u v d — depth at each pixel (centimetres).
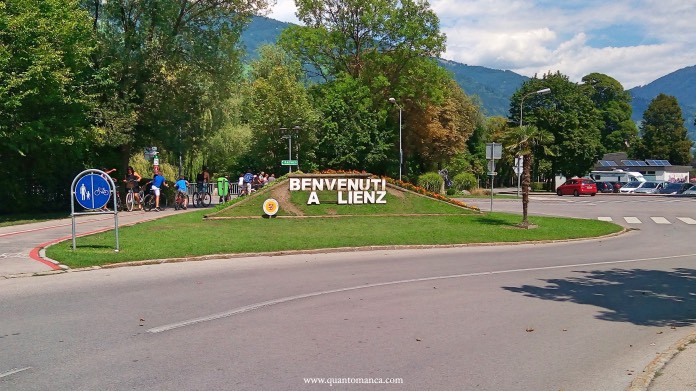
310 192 2556
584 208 3594
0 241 1561
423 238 1870
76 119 2406
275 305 909
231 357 635
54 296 956
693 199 4603
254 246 1559
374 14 4884
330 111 4953
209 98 3219
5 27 2084
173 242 1578
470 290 1064
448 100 6469
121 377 567
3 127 2119
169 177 4662
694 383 555
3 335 717
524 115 7225
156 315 832
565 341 732
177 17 3034
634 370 622
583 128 7162
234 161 5291
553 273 1293
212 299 951
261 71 6019
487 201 4453
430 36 4884
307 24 5053
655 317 873
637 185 6412
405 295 1005
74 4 2497
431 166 6612
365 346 685
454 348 686
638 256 1628
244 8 3144
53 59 2183
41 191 2633
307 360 628
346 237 1842
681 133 10056
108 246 1478
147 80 2902
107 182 1406
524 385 569
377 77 4869
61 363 610
